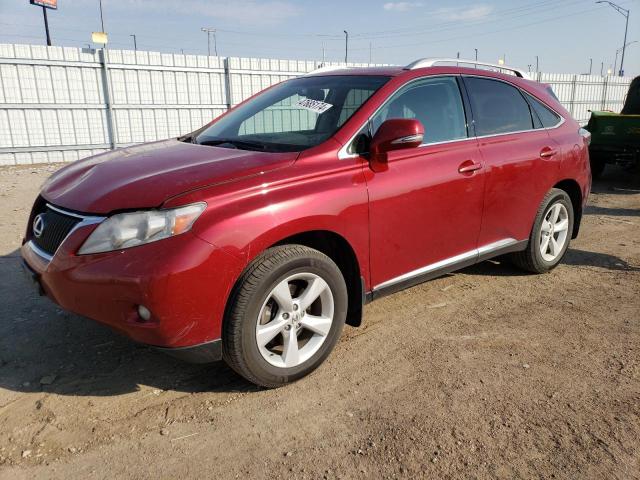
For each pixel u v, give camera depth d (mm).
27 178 10281
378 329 3803
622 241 6180
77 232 2684
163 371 3223
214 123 4238
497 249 4266
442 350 3506
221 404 2906
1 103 11734
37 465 2416
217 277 2631
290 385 3090
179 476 2373
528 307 4211
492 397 2973
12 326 3729
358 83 3723
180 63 13734
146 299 2521
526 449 2549
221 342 2764
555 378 3176
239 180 2801
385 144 3166
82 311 2693
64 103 12477
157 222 2562
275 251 2867
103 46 12836
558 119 4848
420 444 2582
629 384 3115
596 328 3850
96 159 3568
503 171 4082
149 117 13672
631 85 10836
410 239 3521
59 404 2865
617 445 2582
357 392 3021
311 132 3449
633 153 9508
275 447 2564
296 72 15602
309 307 3166
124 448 2543
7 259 5094
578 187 5000
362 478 2365
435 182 3572
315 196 2971
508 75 4578
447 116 3852
